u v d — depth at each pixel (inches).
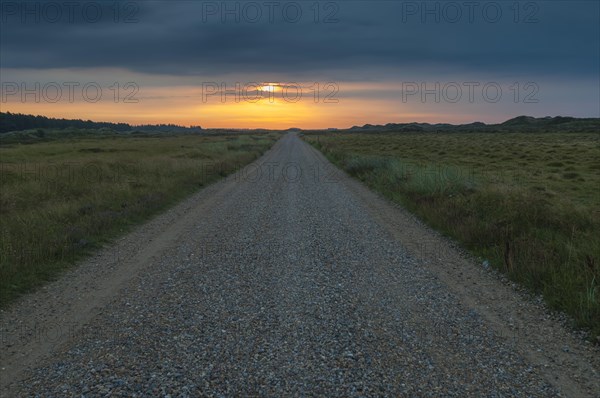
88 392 132.2
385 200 560.7
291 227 395.9
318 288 231.3
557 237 306.2
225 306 205.0
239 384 136.8
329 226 399.2
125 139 3139.8
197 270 264.4
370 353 158.1
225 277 250.4
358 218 438.0
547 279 227.5
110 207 465.4
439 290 228.5
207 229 387.9
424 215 431.5
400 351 159.8
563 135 3575.3
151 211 469.4
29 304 208.8
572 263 240.5
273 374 142.9
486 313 197.2
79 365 149.4
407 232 372.2
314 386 135.7
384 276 252.7
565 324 184.2
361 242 337.1
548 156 1321.4
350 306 205.5
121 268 269.3
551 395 132.3
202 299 214.4
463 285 236.7
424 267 270.7
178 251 310.5
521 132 4827.8
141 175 743.1
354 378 140.5
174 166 848.9
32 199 495.5
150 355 156.3
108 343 166.4
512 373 144.8
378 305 207.0
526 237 298.2
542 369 147.7
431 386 136.2
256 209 498.6
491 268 266.1
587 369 148.0
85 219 389.4
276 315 193.9
